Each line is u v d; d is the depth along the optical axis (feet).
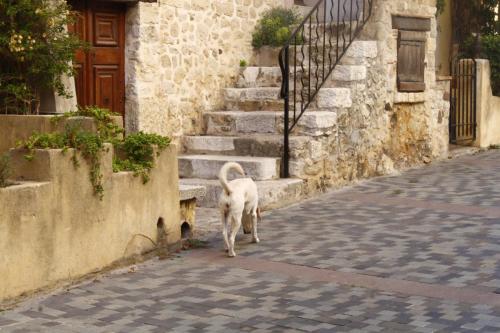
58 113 29.48
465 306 20.99
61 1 30.37
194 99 40.40
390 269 24.80
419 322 19.76
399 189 38.70
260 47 44.24
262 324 19.84
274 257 26.66
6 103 28.96
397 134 43.88
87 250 23.82
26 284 21.72
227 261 26.30
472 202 35.19
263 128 38.86
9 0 27.66
